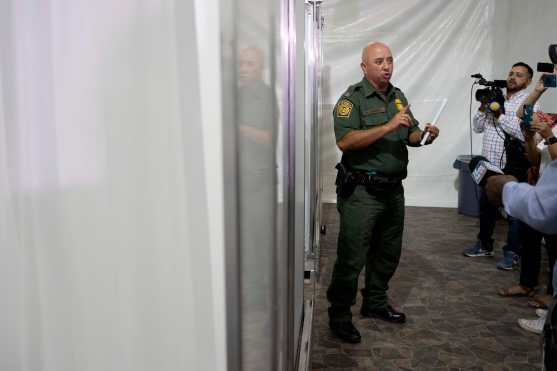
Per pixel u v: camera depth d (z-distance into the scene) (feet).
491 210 11.41
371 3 16.42
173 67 1.24
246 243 1.65
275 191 2.34
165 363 1.36
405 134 7.20
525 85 10.44
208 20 1.28
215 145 1.33
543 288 9.65
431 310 8.80
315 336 7.83
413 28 16.39
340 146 6.99
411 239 13.21
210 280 1.37
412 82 16.69
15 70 1.14
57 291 1.25
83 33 1.14
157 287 1.32
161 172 1.26
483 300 9.22
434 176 17.16
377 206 7.07
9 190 1.19
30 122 1.16
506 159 10.05
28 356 1.30
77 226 1.22
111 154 1.20
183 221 1.32
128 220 1.24
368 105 6.97
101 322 1.28
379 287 8.29
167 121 1.25
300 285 4.96
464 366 6.97
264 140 2.00
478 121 11.57
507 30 15.51
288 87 2.79
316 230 9.85
